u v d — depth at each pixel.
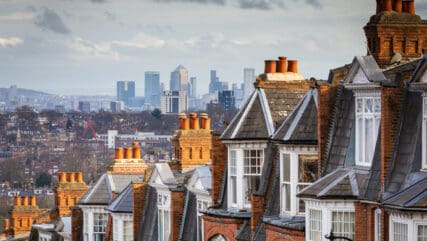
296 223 67.06
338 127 65.50
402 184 59.34
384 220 59.00
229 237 75.00
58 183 135.50
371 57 63.66
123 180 110.75
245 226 74.25
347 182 62.19
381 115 60.69
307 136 68.94
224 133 76.12
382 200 59.38
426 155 58.69
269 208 71.31
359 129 63.53
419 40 68.69
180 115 104.56
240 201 75.12
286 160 70.19
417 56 68.69
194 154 103.06
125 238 98.75
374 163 61.50
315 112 69.69
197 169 85.31
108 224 103.00
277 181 71.50
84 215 110.00
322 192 62.09
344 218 61.84
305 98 70.56
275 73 78.00
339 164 64.62
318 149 66.50
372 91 62.50
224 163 78.00
